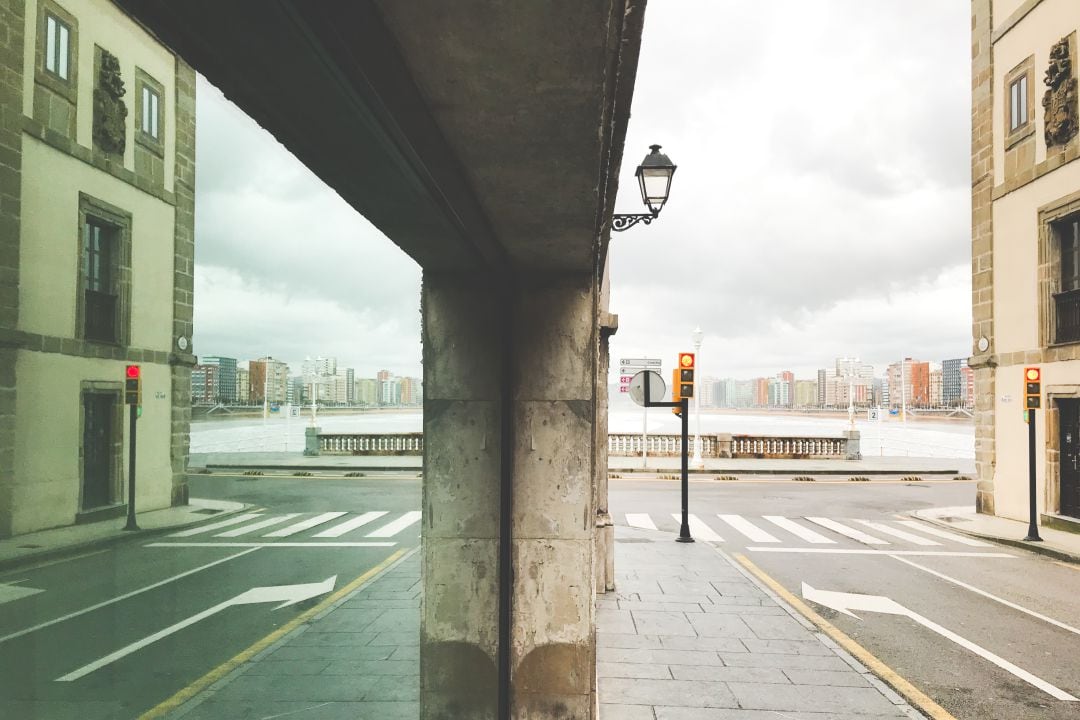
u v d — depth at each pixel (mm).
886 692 4926
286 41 1282
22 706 1316
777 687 4992
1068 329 12406
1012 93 13820
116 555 1589
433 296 4004
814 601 7621
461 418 3994
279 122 1695
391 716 4098
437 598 3959
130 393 1680
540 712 3988
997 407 14016
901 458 27078
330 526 12078
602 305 7797
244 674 4664
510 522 3986
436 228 2801
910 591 8125
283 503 14914
